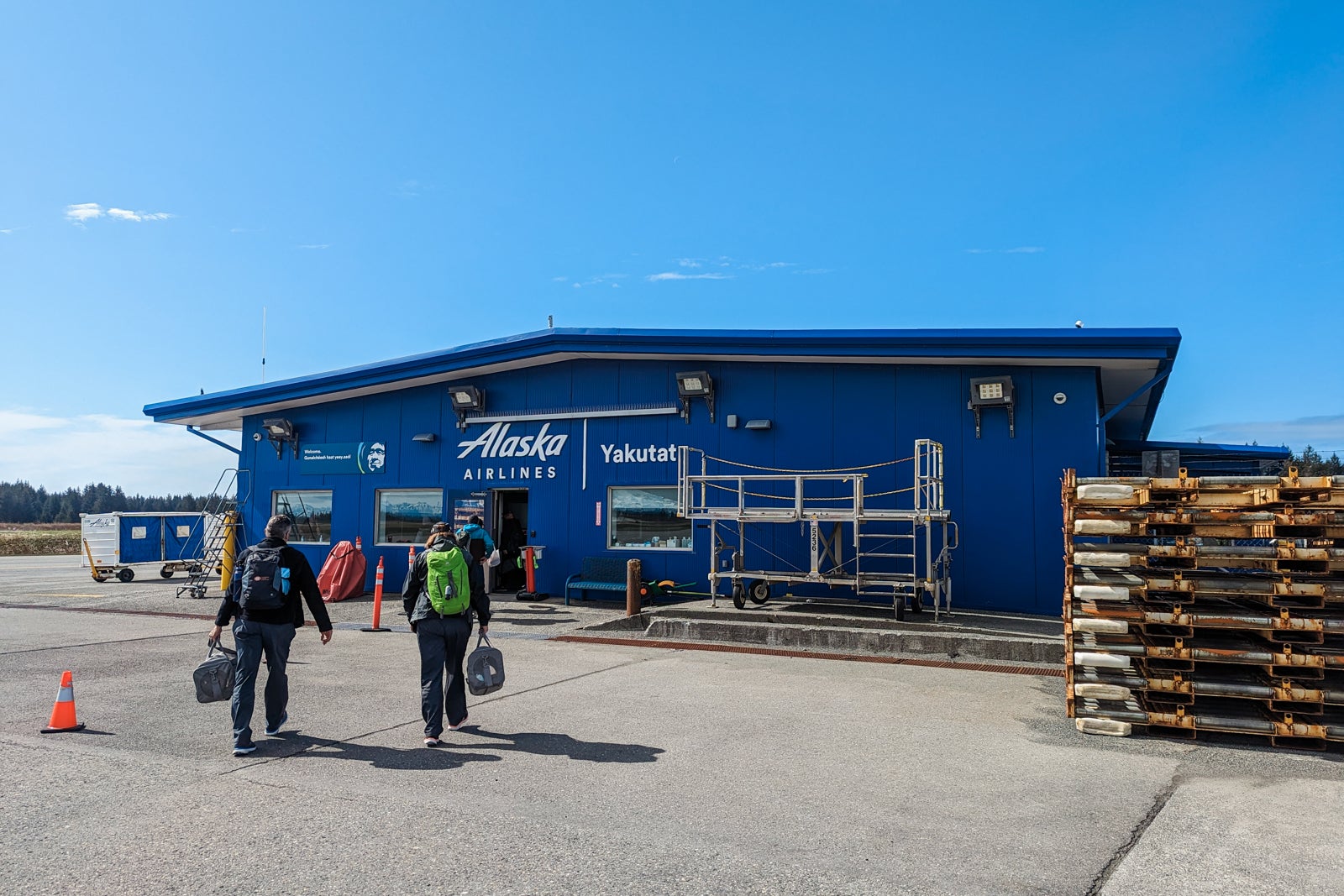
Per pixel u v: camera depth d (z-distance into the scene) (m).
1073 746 6.72
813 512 13.09
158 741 6.81
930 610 13.62
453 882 4.16
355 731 7.08
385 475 19.19
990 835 4.81
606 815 5.09
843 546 14.92
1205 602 7.54
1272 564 7.13
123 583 23.58
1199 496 7.21
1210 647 7.04
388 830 4.84
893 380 14.95
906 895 4.03
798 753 6.44
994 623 12.08
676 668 10.00
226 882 4.17
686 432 16.22
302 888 4.10
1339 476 6.76
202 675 6.57
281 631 6.75
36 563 36.12
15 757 6.35
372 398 19.53
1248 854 4.56
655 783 5.72
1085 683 7.23
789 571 15.17
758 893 4.04
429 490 18.91
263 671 9.98
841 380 15.26
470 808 5.21
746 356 15.34
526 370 17.83
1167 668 7.20
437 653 6.73
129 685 9.03
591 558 16.44
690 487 14.12
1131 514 7.43
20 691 8.70
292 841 4.67
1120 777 5.92
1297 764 6.29
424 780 5.77
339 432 19.84
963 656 10.65
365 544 19.25
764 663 10.30
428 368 17.92
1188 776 5.96
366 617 14.99
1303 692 6.67
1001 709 7.95
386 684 9.08
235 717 6.39
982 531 14.12
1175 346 13.05
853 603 14.12
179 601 17.86
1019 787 5.67
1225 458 18.12
